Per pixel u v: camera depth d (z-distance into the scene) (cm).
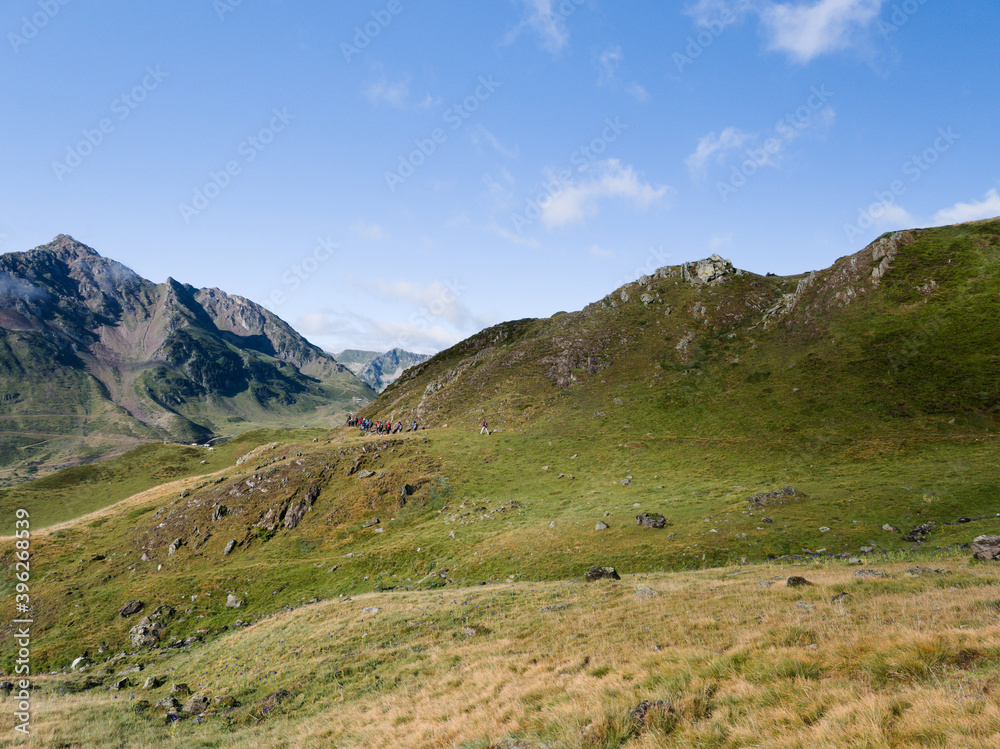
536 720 1209
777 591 2062
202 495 8512
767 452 7069
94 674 3878
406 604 3478
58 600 6238
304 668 2567
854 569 2538
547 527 5650
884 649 1034
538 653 1870
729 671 1165
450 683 1812
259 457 10850
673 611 2039
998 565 2169
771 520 4647
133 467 17162
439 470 8056
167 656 4281
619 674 1338
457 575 5100
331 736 1633
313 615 3694
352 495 7688
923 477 4984
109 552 7550
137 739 1981
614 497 6419
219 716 2202
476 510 6769
